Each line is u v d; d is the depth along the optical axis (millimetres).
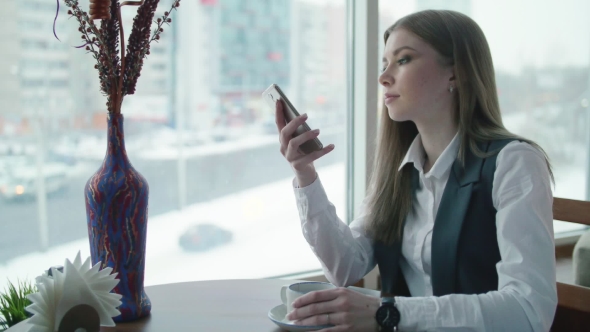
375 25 2404
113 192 1161
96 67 1197
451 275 1332
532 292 1116
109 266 1181
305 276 2387
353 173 2543
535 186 1246
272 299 1329
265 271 2436
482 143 1371
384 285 1540
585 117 3354
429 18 1417
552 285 1146
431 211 1445
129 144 2141
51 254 2014
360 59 2438
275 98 1336
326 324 1100
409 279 1513
